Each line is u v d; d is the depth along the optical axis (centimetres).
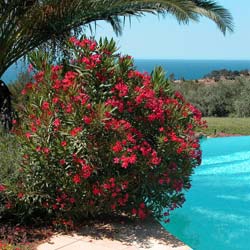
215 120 2514
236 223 884
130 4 891
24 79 1277
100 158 644
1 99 920
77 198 662
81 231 673
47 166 648
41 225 686
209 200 1053
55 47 921
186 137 716
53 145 645
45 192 665
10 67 952
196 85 3338
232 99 3073
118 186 649
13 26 895
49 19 878
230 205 1014
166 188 708
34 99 681
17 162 664
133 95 682
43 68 708
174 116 713
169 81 757
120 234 667
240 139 1989
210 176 1318
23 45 923
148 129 705
